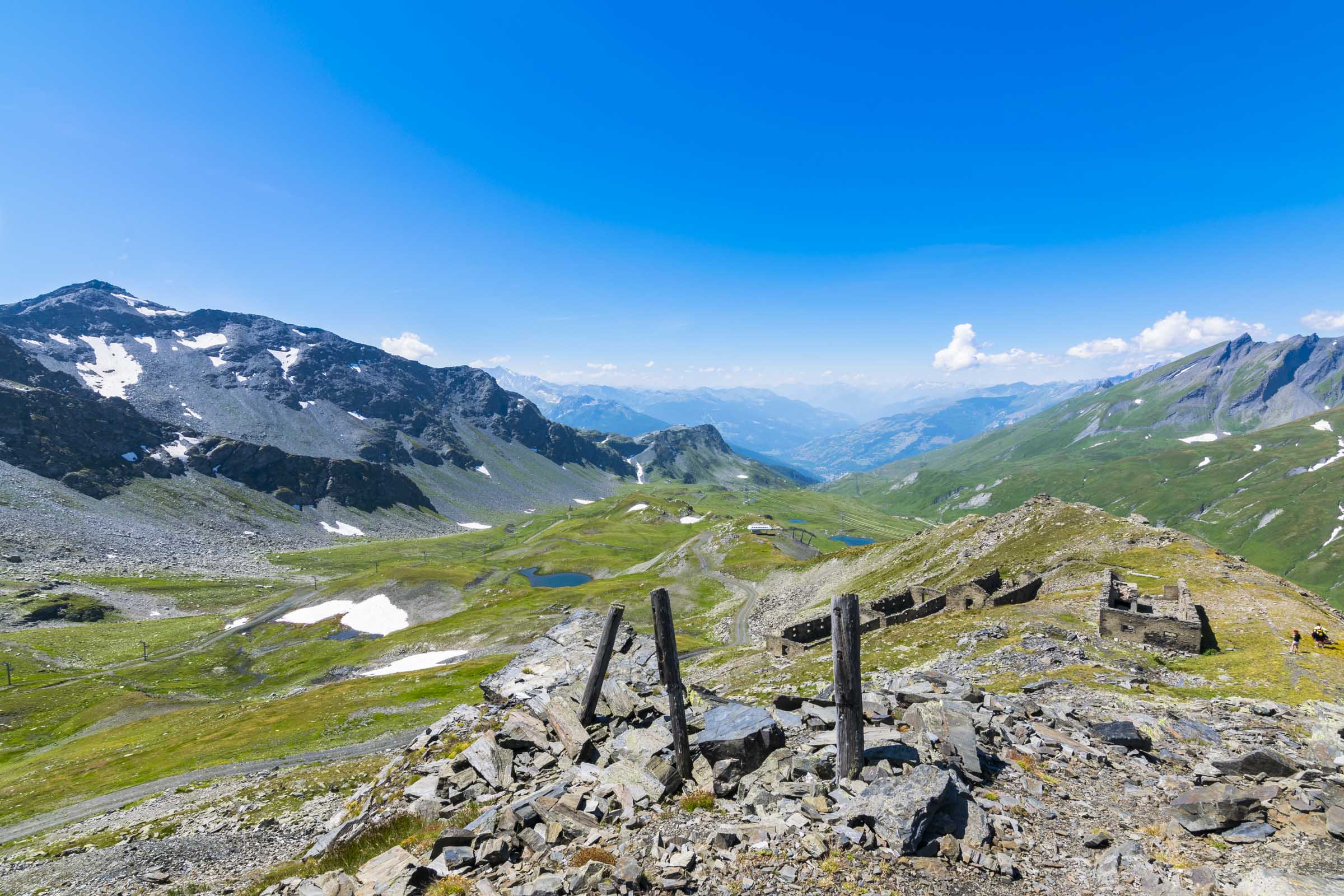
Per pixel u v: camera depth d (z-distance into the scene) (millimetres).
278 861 38906
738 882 12484
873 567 132250
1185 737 21859
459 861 14703
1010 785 17078
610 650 22484
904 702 21875
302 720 86375
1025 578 62469
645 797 16562
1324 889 11445
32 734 113938
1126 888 12375
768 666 57156
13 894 42188
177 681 142000
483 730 24609
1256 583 48906
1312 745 19906
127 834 50250
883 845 13359
